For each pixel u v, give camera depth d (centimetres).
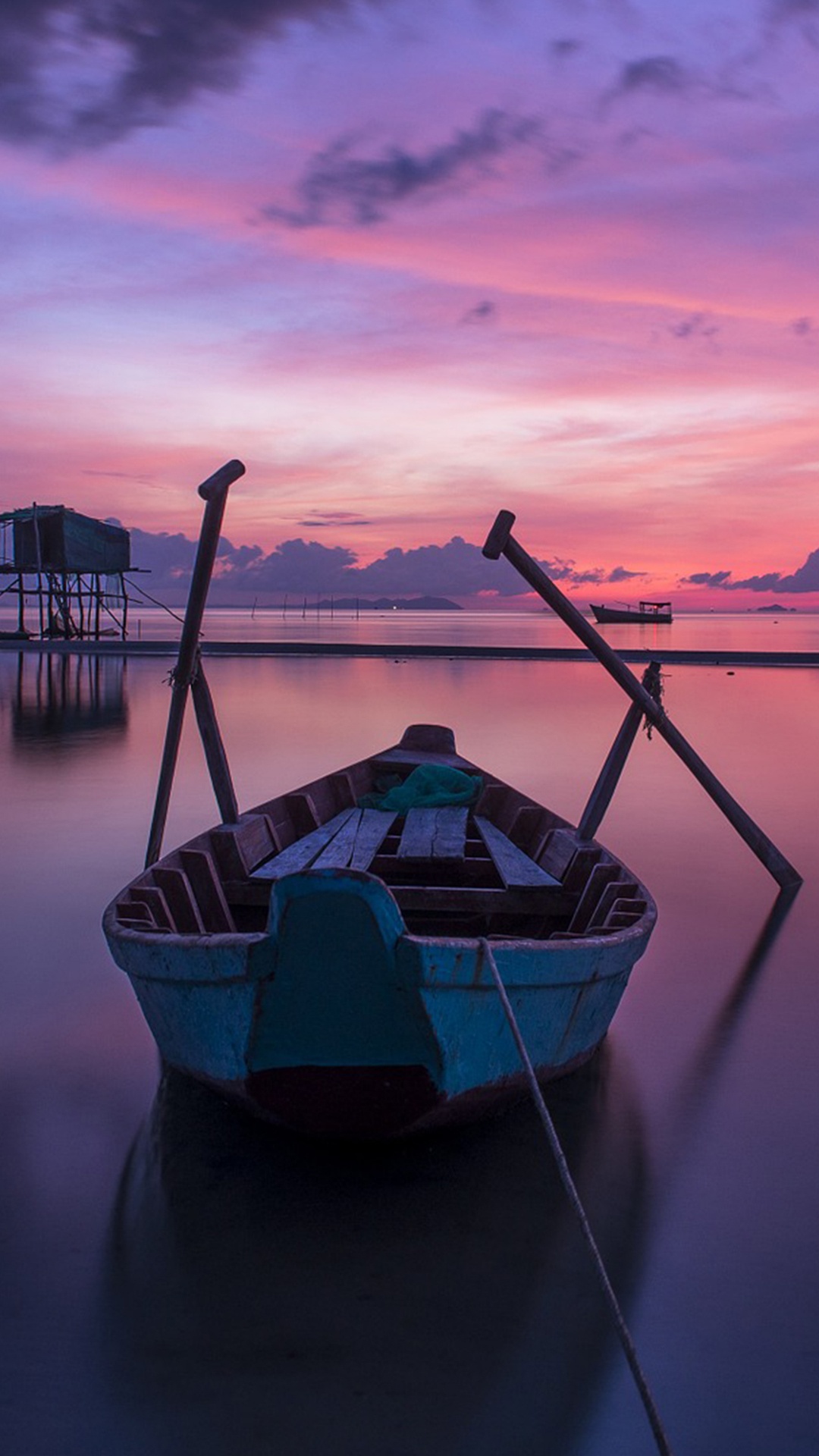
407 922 628
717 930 779
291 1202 416
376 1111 407
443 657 3866
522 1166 445
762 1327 347
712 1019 612
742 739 1775
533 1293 362
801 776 1421
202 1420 305
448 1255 382
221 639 6022
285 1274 371
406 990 379
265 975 385
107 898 847
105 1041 570
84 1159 447
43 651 3991
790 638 7181
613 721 1988
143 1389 316
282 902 371
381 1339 338
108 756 1572
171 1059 466
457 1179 433
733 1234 398
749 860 983
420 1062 397
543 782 1365
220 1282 366
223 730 1850
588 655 3928
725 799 886
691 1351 336
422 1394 316
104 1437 298
